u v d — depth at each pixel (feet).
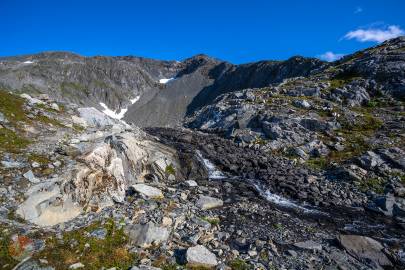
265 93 242.17
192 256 55.11
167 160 107.45
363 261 62.13
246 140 171.94
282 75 540.52
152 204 76.54
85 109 124.67
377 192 100.17
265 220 79.87
